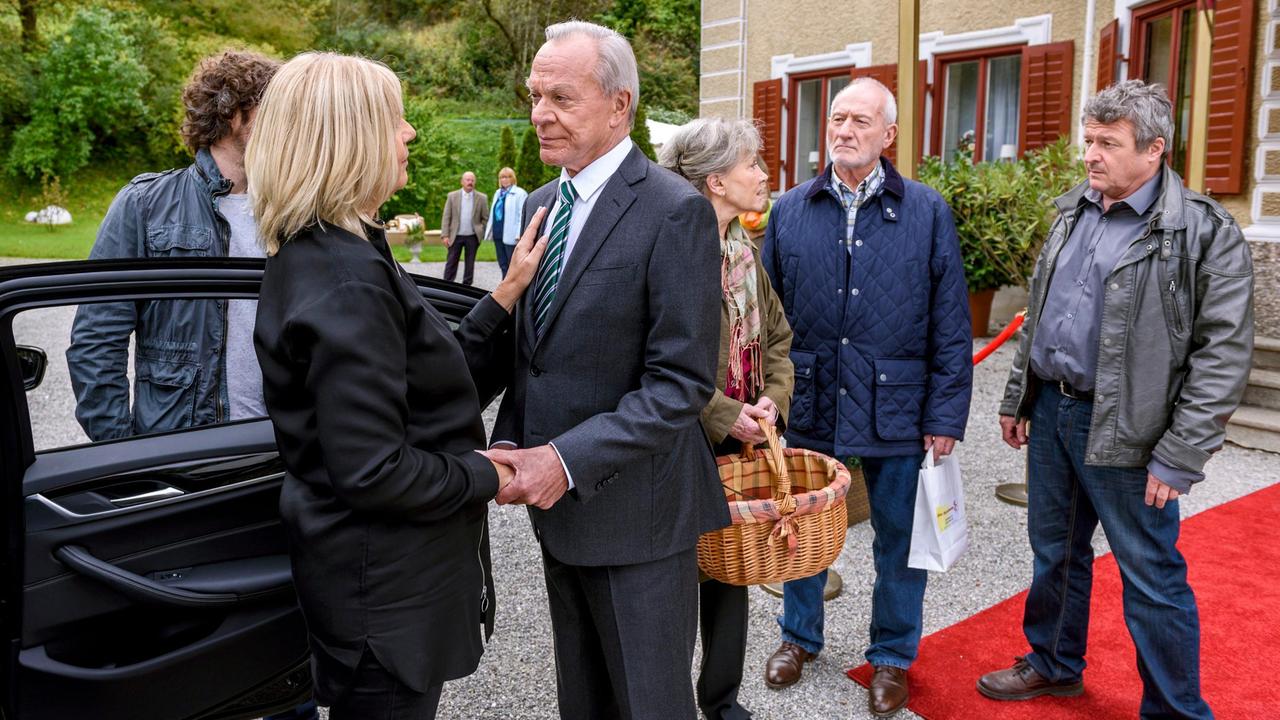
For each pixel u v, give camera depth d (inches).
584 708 79.7
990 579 138.1
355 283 53.5
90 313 82.3
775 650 117.0
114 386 83.3
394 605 56.9
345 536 55.9
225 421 83.4
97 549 66.5
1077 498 99.5
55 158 930.7
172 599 67.0
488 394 76.8
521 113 1300.4
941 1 394.3
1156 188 88.8
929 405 99.7
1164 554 90.0
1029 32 364.5
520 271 72.6
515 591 135.0
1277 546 148.6
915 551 98.4
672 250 66.1
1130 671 110.4
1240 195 252.8
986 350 157.9
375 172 56.2
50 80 922.7
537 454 63.7
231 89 84.3
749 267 92.6
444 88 1299.2
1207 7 239.6
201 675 68.8
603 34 67.4
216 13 1103.0
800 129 449.4
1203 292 85.0
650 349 66.9
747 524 79.6
